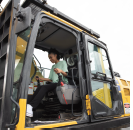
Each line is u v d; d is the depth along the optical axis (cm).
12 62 132
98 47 243
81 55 203
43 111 243
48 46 301
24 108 124
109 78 241
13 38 138
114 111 222
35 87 274
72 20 223
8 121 119
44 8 193
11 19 147
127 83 316
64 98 198
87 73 194
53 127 141
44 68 312
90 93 187
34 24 153
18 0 156
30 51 142
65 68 240
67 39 275
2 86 139
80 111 230
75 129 153
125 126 231
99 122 188
